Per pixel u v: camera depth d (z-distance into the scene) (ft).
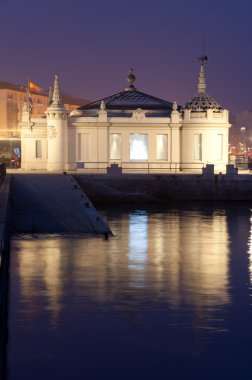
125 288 98.37
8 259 115.34
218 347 73.00
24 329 78.13
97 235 157.79
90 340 74.74
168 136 273.75
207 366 68.33
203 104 280.92
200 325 80.02
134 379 65.36
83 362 68.90
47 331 77.41
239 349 72.38
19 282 101.86
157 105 291.99
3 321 78.59
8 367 67.82
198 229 174.91
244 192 257.75
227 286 100.78
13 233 158.40
